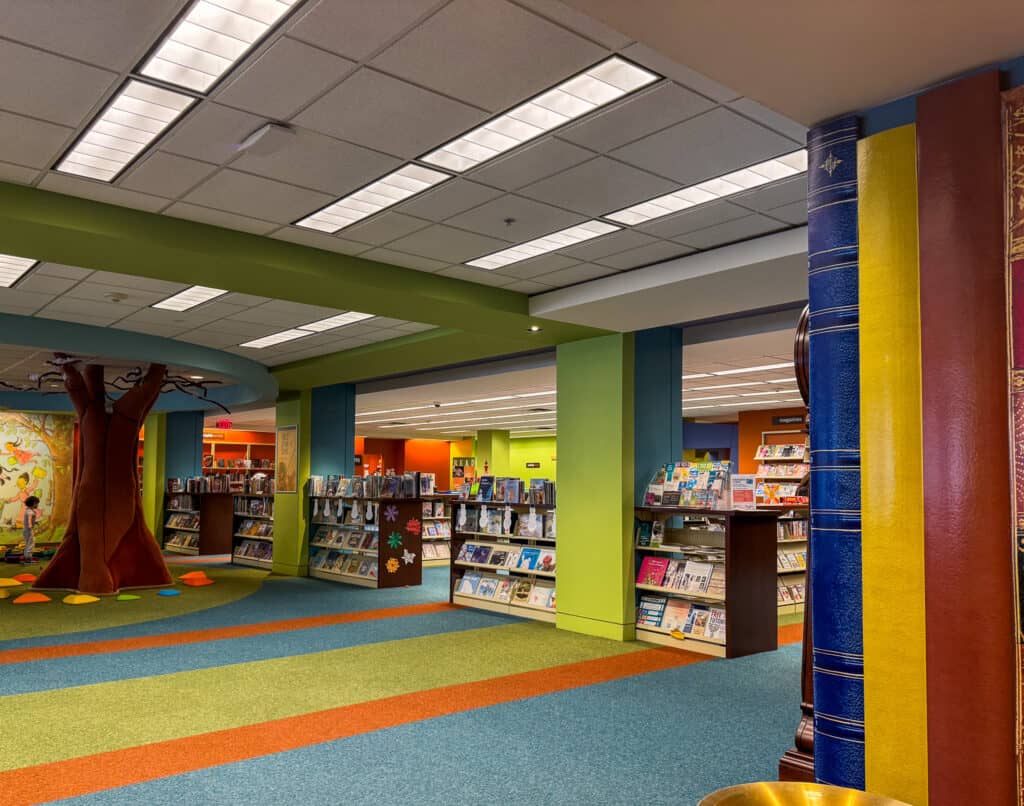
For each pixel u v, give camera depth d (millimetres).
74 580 12219
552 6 3328
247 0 3318
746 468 20734
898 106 3002
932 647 2740
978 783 2619
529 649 8203
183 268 6414
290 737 5324
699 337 9805
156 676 7000
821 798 2205
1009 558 2609
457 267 7176
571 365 9492
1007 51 2629
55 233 5551
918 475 2873
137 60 3766
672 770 4770
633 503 8867
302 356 12117
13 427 19719
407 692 6500
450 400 17922
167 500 20359
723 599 7965
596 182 5211
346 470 14398
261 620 9906
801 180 5152
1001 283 2664
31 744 5148
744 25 2484
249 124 4426
